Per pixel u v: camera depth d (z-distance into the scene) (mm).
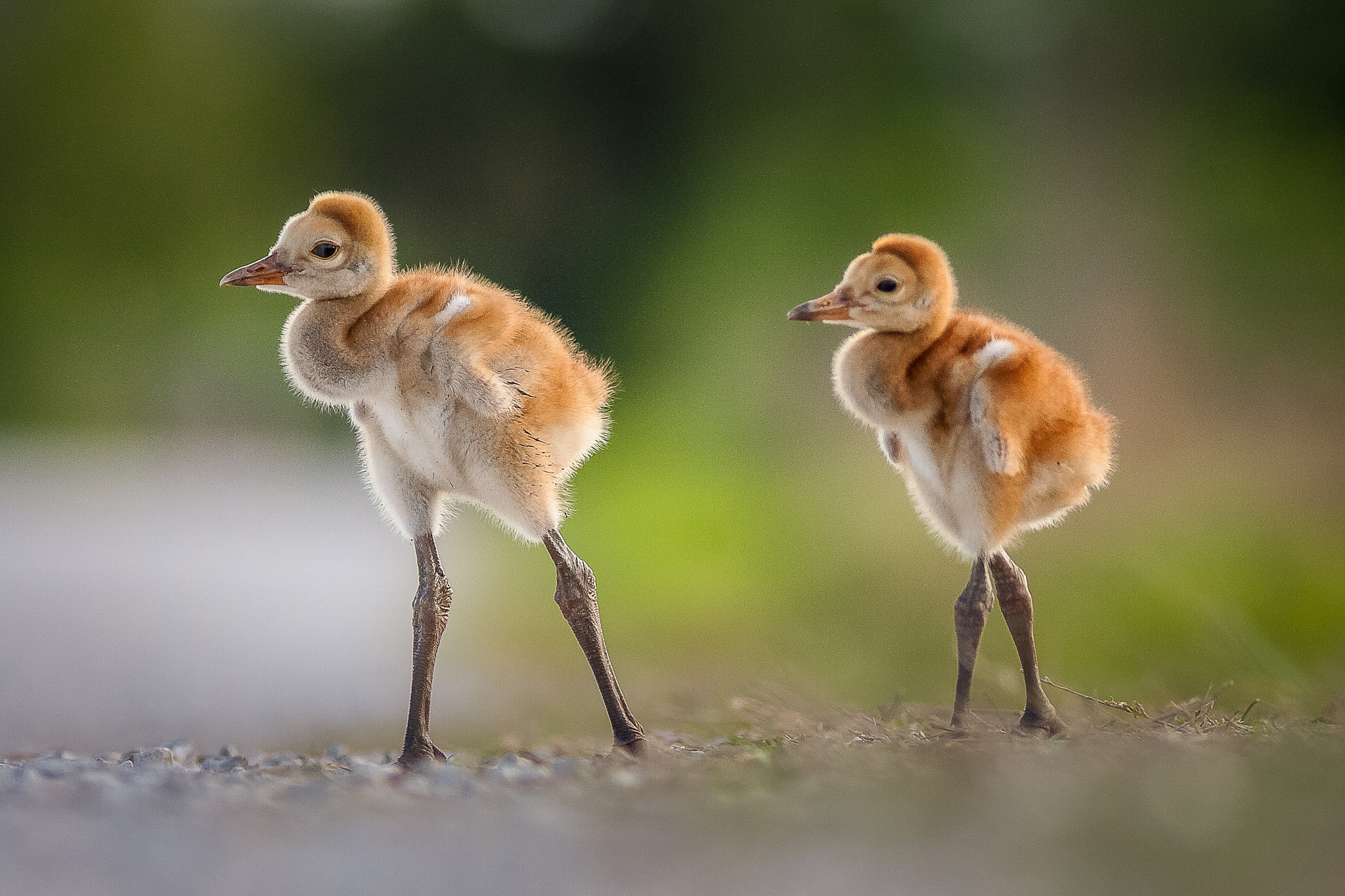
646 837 7152
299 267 7375
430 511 7402
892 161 15578
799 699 7512
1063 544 8648
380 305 7383
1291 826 7141
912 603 8539
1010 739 7320
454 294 7383
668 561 9883
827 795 7199
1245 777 7199
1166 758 7242
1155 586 8008
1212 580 8023
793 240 15633
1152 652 7895
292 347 7383
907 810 7172
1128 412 11508
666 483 11203
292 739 7762
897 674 7891
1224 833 7133
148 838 7160
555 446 7383
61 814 7203
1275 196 13516
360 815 7191
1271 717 7438
